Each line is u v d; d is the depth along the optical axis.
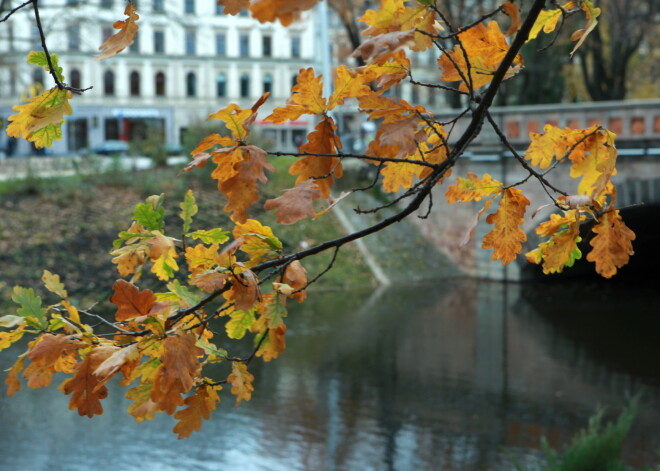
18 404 15.44
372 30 1.48
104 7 26.59
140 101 59.47
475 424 15.22
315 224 31.95
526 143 27.39
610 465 6.81
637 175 26.59
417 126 1.63
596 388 17.58
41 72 28.33
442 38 1.48
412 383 17.83
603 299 28.38
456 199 1.88
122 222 29.94
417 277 31.22
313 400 16.42
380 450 13.83
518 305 27.11
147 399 1.54
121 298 1.61
